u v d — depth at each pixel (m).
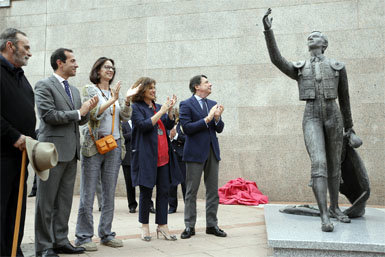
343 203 7.03
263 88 7.74
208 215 4.16
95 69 3.83
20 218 2.81
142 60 8.45
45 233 3.12
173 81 8.23
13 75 2.75
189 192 4.09
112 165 3.69
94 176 3.55
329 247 2.87
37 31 9.07
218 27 8.11
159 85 8.30
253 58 7.85
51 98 3.21
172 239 3.88
